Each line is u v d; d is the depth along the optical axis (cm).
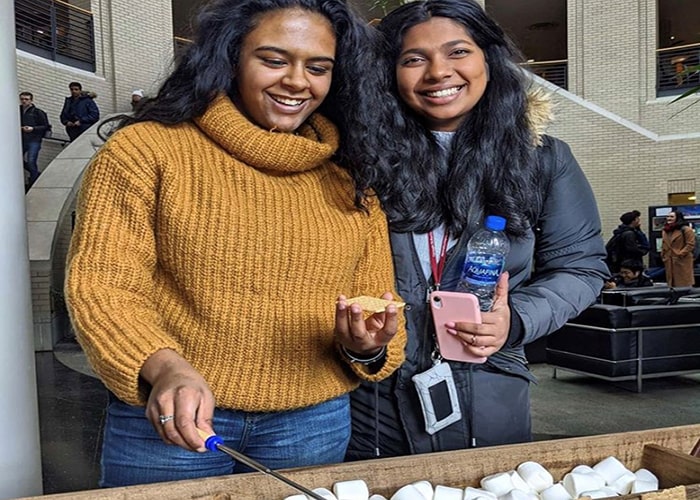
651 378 527
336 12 124
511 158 153
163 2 1138
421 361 151
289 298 119
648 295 554
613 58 1205
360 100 132
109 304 103
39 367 575
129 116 124
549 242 164
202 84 117
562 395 490
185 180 114
